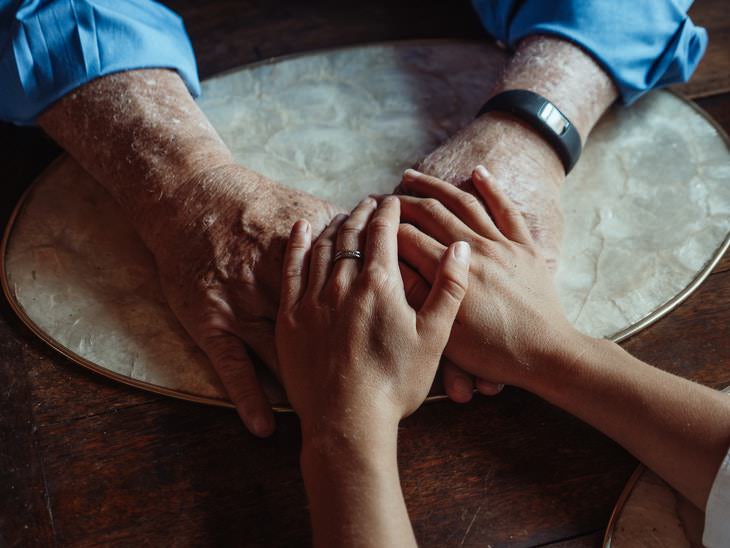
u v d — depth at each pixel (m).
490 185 0.85
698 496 0.68
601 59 1.00
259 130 1.16
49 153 1.16
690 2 1.09
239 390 0.82
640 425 0.70
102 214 1.05
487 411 0.85
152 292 0.96
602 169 1.09
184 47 1.06
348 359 0.71
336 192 1.07
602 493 0.78
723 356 0.89
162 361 0.89
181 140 0.91
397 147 1.13
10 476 0.81
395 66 1.27
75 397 0.87
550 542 0.75
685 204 1.04
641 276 0.96
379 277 0.74
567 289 0.94
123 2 1.00
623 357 0.74
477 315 0.76
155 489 0.80
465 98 1.21
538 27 1.03
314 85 1.24
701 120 1.16
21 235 1.02
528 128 0.94
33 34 0.93
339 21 1.40
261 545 0.76
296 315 0.77
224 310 0.84
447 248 0.77
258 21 1.41
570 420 0.84
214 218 0.86
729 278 0.97
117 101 0.94
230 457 0.82
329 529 0.64
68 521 0.77
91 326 0.92
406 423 0.84
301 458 0.71
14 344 0.92
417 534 0.76
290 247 0.81
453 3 1.44
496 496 0.78
